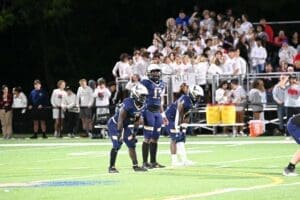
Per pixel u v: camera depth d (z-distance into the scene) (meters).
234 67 40.00
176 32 43.56
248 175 20.88
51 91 56.81
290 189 17.47
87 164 25.50
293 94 37.34
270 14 53.50
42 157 28.97
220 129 41.66
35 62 57.66
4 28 53.12
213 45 41.62
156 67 23.55
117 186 18.72
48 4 53.06
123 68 41.69
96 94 41.69
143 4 56.06
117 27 57.06
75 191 17.83
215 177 20.53
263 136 38.88
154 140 23.67
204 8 54.34
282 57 41.94
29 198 16.69
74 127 42.72
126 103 22.16
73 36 57.19
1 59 57.19
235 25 43.06
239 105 39.50
